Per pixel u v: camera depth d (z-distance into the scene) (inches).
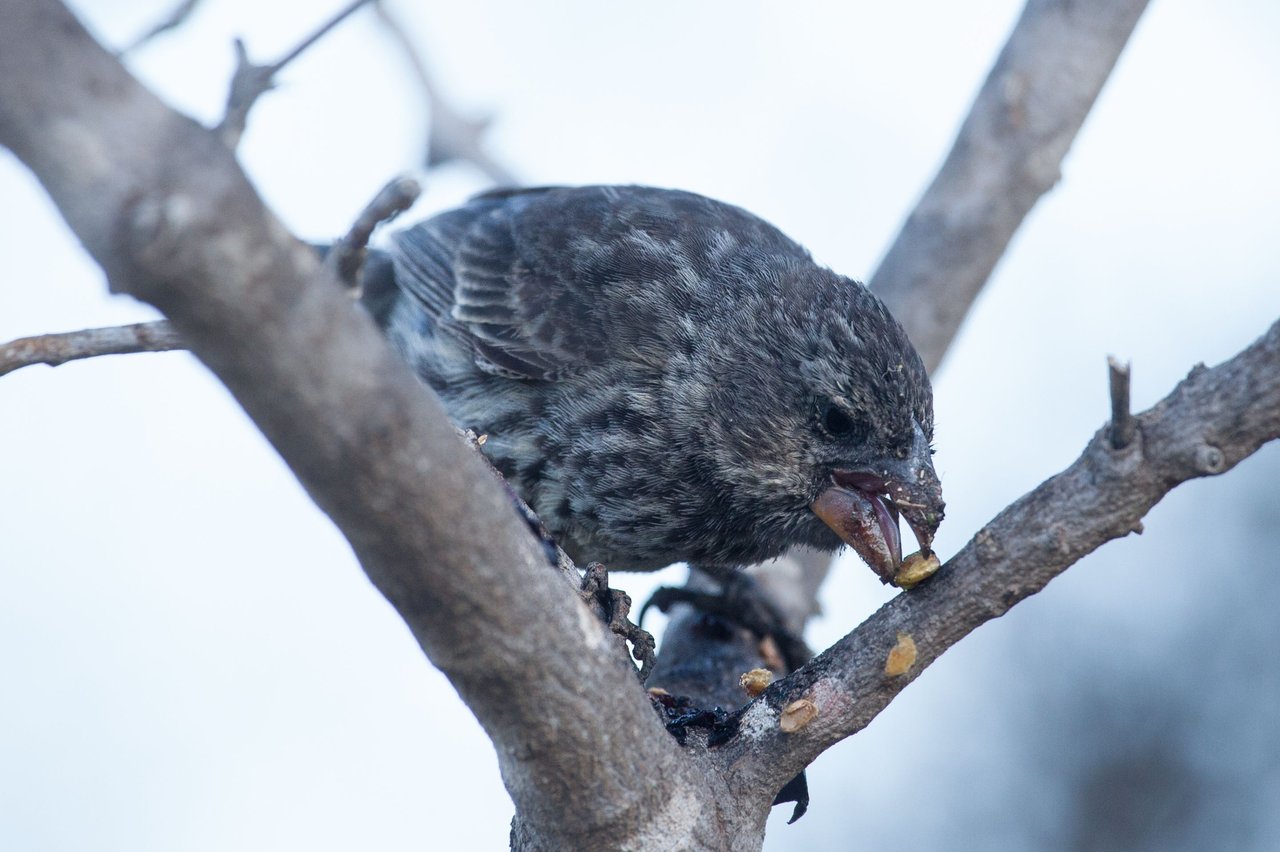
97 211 179.6
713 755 284.7
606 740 258.4
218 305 188.2
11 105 175.8
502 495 232.2
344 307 199.6
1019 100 503.5
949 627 267.6
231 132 209.2
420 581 228.1
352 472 209.6
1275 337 232.7
